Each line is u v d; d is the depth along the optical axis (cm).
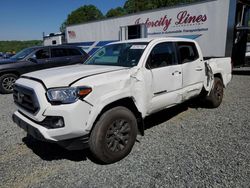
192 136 409
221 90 587
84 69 357
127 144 337
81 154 356
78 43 1772
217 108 578
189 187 269
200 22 1041
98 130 305
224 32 975
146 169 309
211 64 535
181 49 452
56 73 332
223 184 273
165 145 376
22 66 831
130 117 337
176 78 419
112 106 328
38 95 291
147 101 365
